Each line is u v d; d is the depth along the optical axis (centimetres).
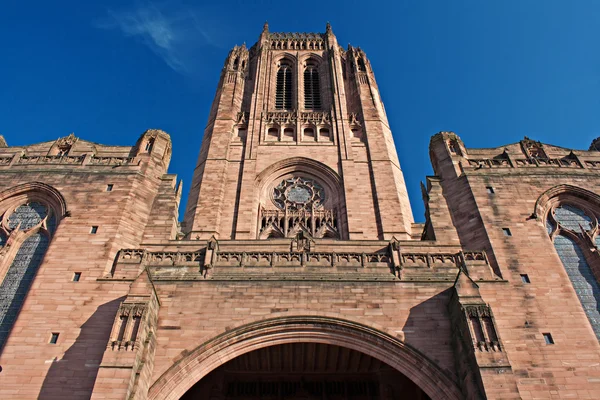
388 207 4797
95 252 3303
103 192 3772
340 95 6319
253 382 3491
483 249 3447
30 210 3772
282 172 5312
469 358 2541
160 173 4128
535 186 3891
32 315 2930
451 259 3250
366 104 6225
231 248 3678
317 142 5650
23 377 2664
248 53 7494
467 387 2502
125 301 2688
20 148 4316
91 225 3500
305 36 7875
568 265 3466
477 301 2705
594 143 4684
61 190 3784
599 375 2692
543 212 3747
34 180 3866
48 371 2686
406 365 2719
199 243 3556
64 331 2853
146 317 2639
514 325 2914
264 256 3234
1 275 3328
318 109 6500
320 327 2823
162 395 2564
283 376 3519
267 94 6600
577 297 3097
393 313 2866
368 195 4969
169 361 2661
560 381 2669
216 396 3269
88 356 2741
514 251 3381
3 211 3738
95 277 3131
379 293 2956
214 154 5400
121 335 2552
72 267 3198
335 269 3153
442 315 2867
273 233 4703
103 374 2383
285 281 3006
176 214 3956
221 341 2742
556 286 3139
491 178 3962
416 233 4906
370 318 2839
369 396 3459
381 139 5656
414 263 3206
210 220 4634
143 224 3675
